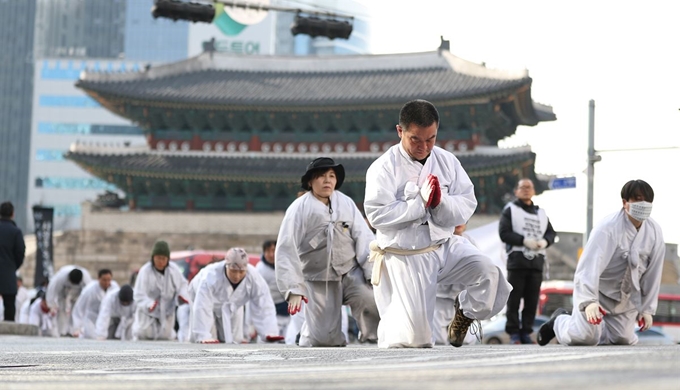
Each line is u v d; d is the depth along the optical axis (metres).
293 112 88.00
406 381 5.88
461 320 15.88
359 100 84.31
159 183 92.88
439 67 87.25
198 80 91.38
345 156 89.06
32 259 96.69
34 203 183.75
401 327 14.97
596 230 18.22
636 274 18.45
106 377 7.93
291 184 89.88
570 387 4.90
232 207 93.62
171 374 8.33
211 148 91.69
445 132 86.00
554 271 78.06
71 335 41.91
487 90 80.31
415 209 14.75
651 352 8.84
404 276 15.09
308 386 5.88
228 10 48.50
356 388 5.48
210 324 25.91
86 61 186.75
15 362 11.33
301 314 25.86
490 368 6.93
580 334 18.36
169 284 30.73
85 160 90.56
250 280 26.27
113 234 93.38
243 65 92.50
